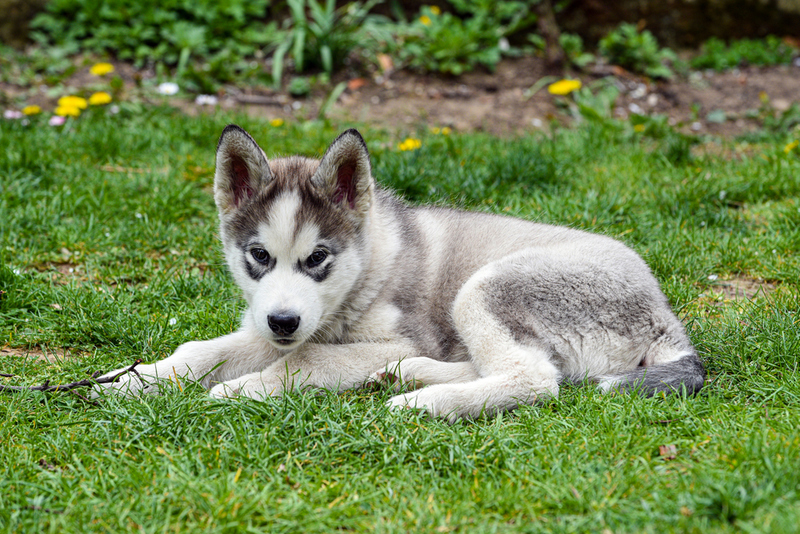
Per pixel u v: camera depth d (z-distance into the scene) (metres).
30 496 2.32
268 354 3.41
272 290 2.98
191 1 8.84
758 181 5.38
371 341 3.26
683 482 2.28
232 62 8.54
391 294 3.32
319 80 8.39
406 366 3.11
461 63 8.63
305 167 3.34
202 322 3.78
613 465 2.46
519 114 7.89
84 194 5.10
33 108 6.56
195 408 2.79
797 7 9.52
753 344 3.37
